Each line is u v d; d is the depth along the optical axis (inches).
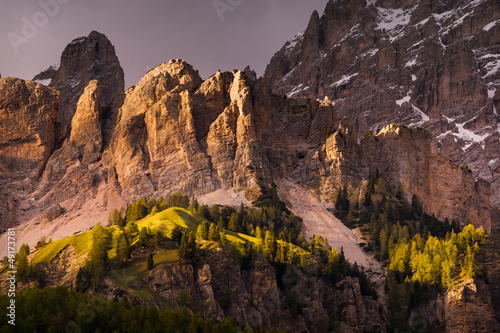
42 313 5497.1
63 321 5354.3
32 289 6067.9
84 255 7337.6
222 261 7421.3
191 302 6756.9
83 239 7696.9
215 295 7145.7
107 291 6520.7
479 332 7682.1
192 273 7022.6
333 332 7529.5
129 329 5413.4
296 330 7239.2
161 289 6756.9
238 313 6939.0
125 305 5984.3
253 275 7564.0
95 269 6702.8
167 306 6565.0
